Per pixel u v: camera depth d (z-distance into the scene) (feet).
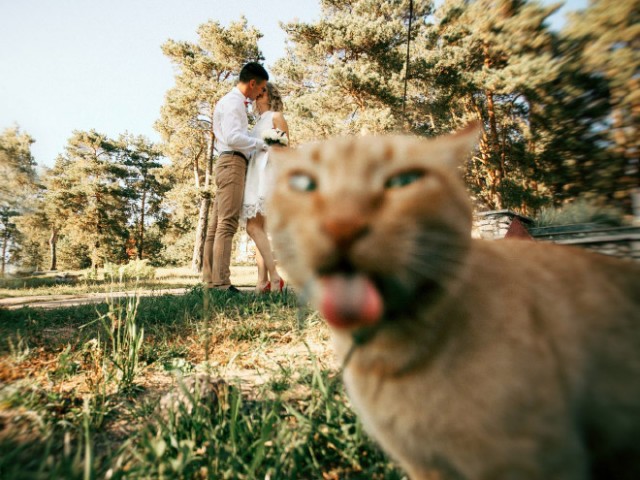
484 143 58.03
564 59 19.21
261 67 18.42
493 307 3.37
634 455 3.68
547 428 3.10
